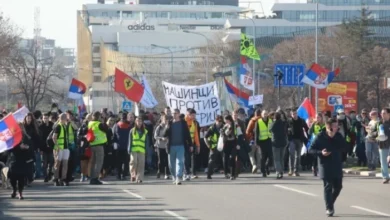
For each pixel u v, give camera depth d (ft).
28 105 435.94
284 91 459.32
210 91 204.54
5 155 143.13
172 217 105.19
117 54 617.62
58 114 183.11
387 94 474.90
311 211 110.63
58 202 126.31
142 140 167.94
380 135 155.22
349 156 238.68
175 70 627.05
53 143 160.86
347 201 123.34
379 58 481.05
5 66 440.86
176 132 159.63
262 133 173.88
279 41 592.19
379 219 101.60
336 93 263.49
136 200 127.95
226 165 172.96
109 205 120.88
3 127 126.41
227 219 102.58
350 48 499.51
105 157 179.73
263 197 130.21
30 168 131.75
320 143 105.19
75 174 195.31
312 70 229.66
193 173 177.06
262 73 451.12
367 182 159.22
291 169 179.32
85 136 164.35
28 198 133.28
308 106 201.77
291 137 177.88
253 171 189.26
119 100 587.27
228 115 171.12
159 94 558.97
